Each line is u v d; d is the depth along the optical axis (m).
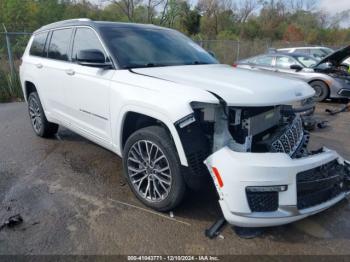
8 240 2.65
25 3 22.94
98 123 3.62
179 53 3.94
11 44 10.22
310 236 2.74
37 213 3.05
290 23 45.72
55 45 4.46
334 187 2.82
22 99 9.11
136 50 3.63
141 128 3.16
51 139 5.21
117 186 3.60
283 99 2.68
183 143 2.56
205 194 3.35
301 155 2.92
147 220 2.94
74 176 3.84
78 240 2.66
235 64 11.23
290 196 2.43
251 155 2.46
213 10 40.50
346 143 5.24
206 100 2.48
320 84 8.77
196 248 2.58
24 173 3.92
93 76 3.53
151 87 2.86
